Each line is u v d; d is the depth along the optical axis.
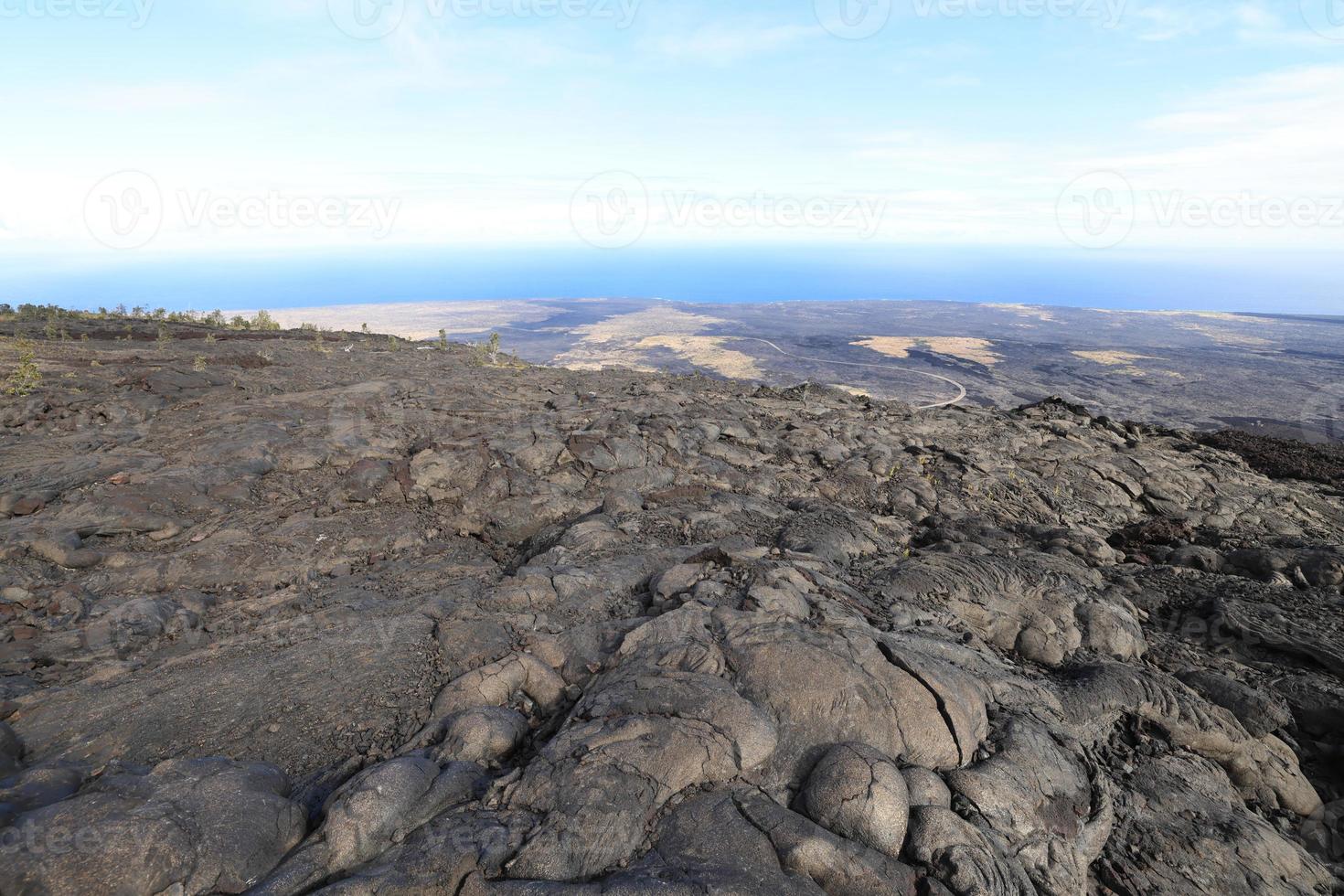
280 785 4.41
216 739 5.10
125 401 12.92
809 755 4.71
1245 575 9.78
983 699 5.69
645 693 4.99
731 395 20.16
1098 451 16.80
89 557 8.05
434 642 6.60
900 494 13.02
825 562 8.24
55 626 6.76
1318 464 17.47
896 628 6.57
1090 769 5.44
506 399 16.75
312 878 3.65
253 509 10.10
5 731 4.75
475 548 9.91
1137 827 5.09
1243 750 6.12
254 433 11.91
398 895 3.49
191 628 7.04
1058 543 10.73
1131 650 7.55
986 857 4.12
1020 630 7.52
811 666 5.23
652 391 18.75
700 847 3.89
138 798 3.82
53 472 9.62
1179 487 14.87
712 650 5.51
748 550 8.07
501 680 5.75
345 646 6.46
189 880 3.46
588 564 8.30
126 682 5.82
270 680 5.89
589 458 11.99
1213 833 5.13
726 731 4.63
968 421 18.55
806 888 3.67
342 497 10.76
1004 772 4.86
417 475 11.24
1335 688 6.70
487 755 4.86
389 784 4.11
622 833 3.93
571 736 4.59
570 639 6.39
